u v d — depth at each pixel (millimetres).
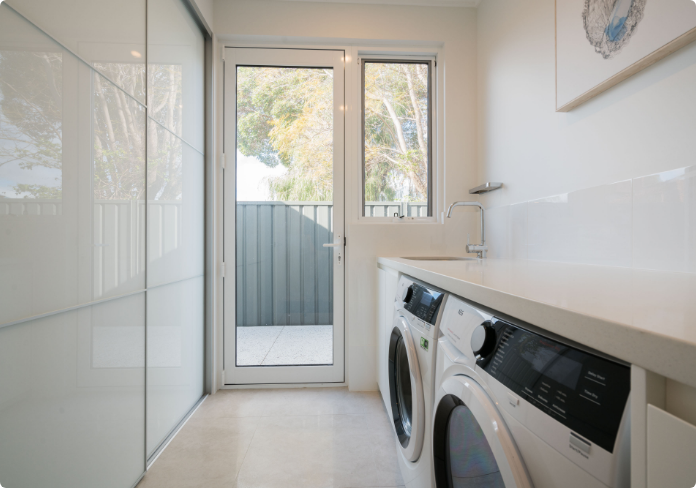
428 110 2557
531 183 1770
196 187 2170
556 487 448
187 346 2031
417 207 2547
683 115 986
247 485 1434
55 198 1007
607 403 394
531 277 891
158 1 1658
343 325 2480
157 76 1650
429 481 1030
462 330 811
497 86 2145
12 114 867
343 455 1636
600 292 626
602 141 1291
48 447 987
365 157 2551
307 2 2381
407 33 2420
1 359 846
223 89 2432
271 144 2479
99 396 1216
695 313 432
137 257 1470
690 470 293
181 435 1808
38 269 949
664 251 1045
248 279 2463
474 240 2428
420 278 1224
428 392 1039
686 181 978
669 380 333
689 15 920
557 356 491
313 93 2494
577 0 1357
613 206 1234
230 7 2344
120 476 1337
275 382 2443
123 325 1365
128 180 1398
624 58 1136
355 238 2389
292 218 2486
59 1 1017
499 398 597
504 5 2045
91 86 1167
